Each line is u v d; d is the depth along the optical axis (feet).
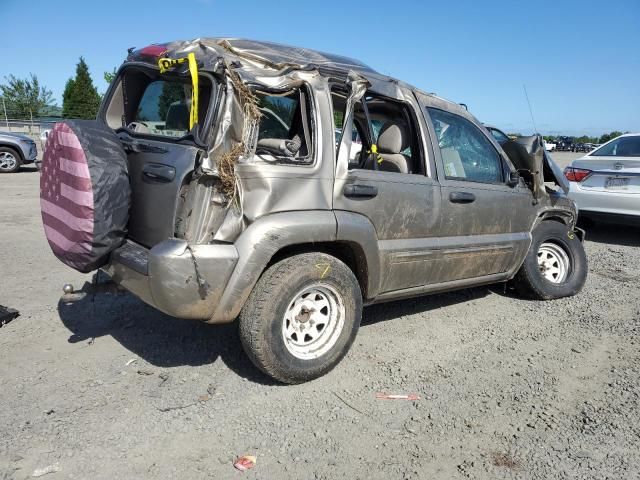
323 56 13.17
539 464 9.73
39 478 8.73
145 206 11.42
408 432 10.56
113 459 9.32
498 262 16.67
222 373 12.53
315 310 12.32
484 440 10.41
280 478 9.07
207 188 10.44
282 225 10.99
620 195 26.68
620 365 13.84
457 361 13.82
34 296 16.90
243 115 10.69
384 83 13.74
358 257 12.82
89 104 144.36
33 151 54.54
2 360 12.66
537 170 17.25
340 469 9.37
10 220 28.27
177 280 10.12
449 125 15.30
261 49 12.17
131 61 13.24
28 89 155.53
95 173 10.66
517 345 14.94
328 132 11.93
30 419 10.32
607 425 11.03
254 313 11.11
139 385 11.82
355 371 13.01
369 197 12.64
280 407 11.23
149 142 11.62
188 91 11.68
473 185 15.34
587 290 20.04
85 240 10.82
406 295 14.52
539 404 11.80
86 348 13.48
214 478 8.99
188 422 10.52
